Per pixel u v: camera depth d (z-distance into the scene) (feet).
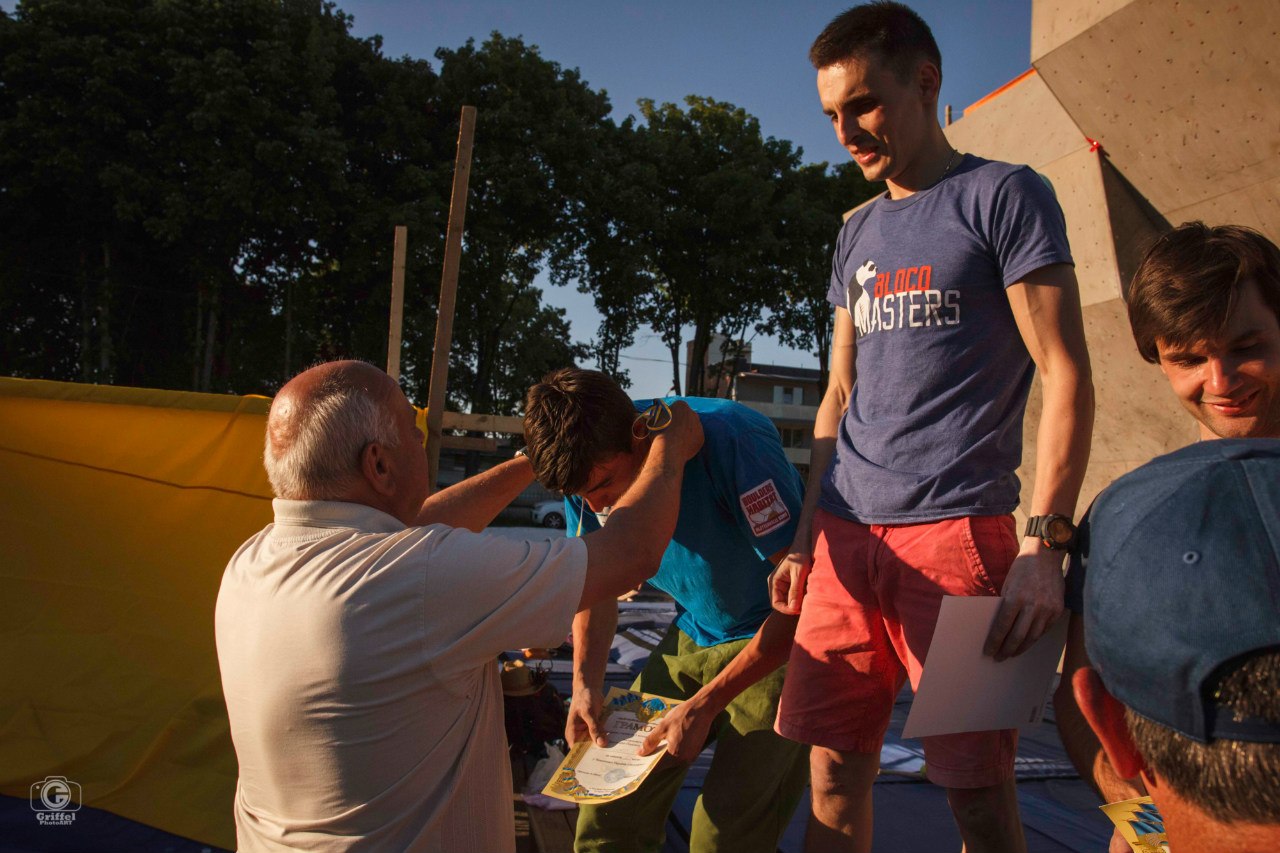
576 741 6.65
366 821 4.18
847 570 5.57
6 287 69.31
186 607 10.98
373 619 4.14
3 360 72.84
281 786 4.26
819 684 5.67
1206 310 3.33
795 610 5.88
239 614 4.47
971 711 4.40
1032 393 16.55
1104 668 2.47
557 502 81.25
